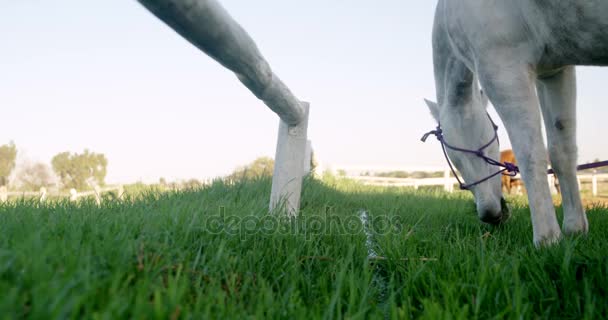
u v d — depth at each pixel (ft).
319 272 5.91
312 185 20.48
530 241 8.15
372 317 4.00
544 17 6.63
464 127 9.72
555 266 5.49
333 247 7.20
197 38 4.47
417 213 14.43
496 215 9.68
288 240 6.61
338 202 18.76
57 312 2.55
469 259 5.73
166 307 3.26
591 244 7.20
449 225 10.89
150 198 12.08
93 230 5.05
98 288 3.28
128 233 5.02
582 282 4.91
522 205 18.15
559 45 6.80
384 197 22.09
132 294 3.34
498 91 7.24
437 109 11.05
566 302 4.60
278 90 7.70
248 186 17.04
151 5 3.76
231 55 5.27
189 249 5.39
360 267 6.22
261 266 5.49
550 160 8.86
